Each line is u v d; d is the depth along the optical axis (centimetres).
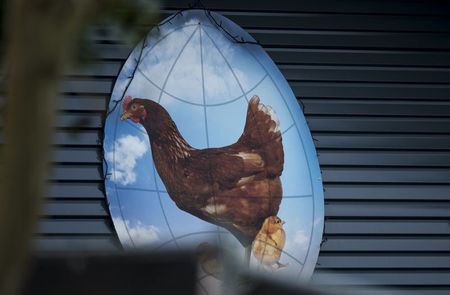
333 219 1049
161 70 1030
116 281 249
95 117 1027
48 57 215
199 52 1040
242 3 1066
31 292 250
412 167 1070
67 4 218
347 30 1084
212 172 1024
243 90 1042
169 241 1008
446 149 1078
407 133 1076
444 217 1064
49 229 1003
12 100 215
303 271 1025
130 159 1014
